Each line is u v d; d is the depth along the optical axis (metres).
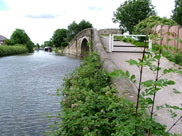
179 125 3.05
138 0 20.55
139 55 9.14
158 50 1.98
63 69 13.77
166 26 8.84
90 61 6.91
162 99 4.16
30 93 7.48
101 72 5.46
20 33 61.88
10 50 39.50
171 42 7.95
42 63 18.77
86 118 2.79
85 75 5.97
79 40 26.55
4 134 4.34
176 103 3.94
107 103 3.23
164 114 3.43
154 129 1.99
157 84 1.72
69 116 2.95
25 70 13.68
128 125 2.03
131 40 1.94
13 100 6.64
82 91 4.21
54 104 6.09
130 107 2.64
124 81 4.37
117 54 9.51
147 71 6.48
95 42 9.81
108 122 2.79
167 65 6.64
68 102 4.31
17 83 9.28
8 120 5.01
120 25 22.47
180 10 22.80
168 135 1.95
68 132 2.93
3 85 8.87
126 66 7.14
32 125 4.70
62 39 67.44
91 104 3.28
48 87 8.36
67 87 5.59
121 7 21.47
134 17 20.81
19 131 4.45
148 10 20.84
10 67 15.52
